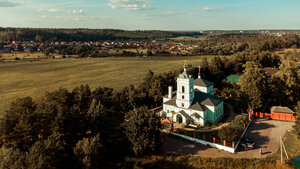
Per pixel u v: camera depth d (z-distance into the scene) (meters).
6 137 46.41
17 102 52.22
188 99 68.38
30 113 48.56
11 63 199.62
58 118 48.09
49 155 38.56
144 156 48.44
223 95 94.56
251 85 75.81
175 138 58.59
